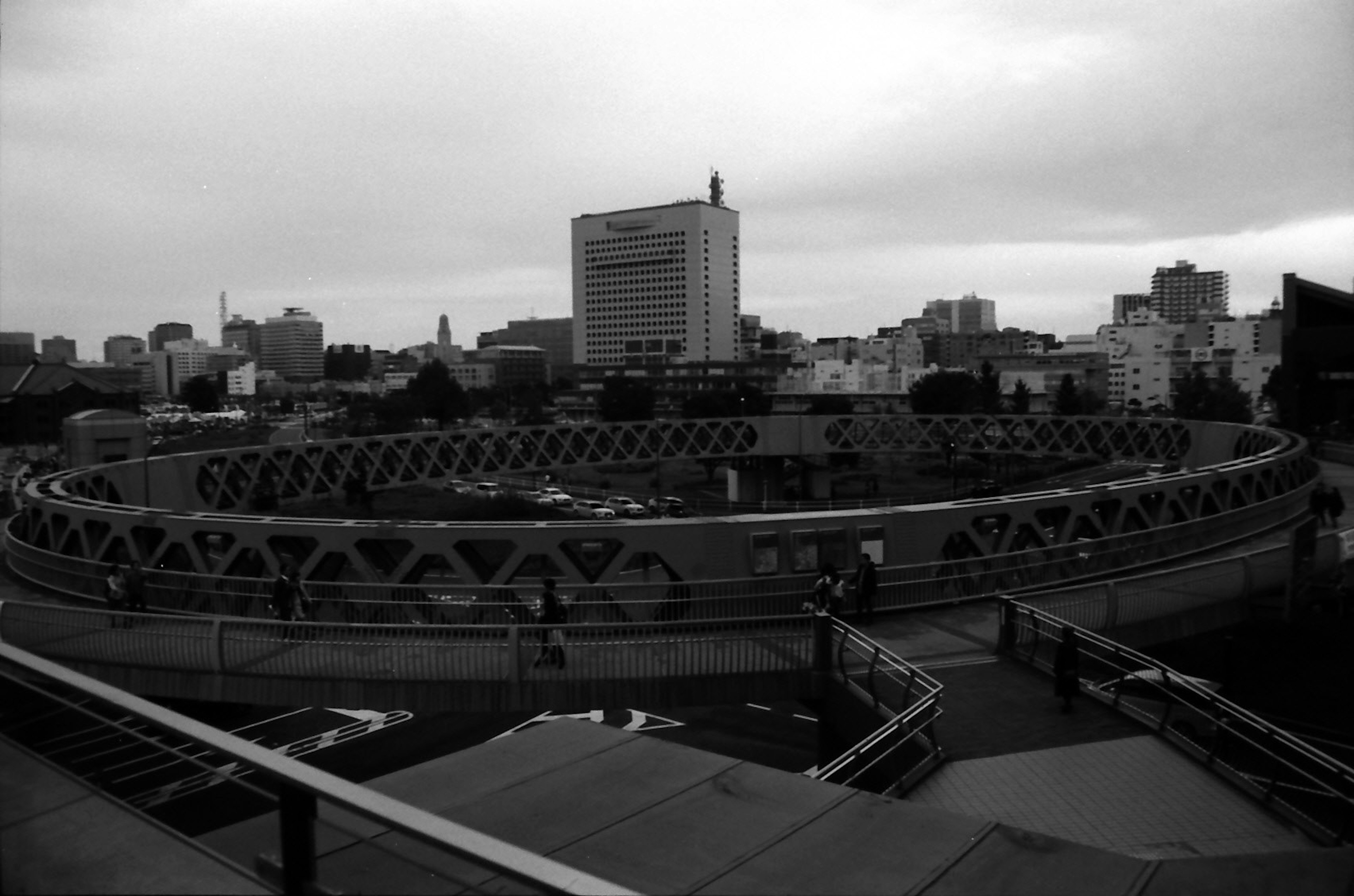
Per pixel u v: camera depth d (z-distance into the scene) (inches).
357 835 176.9
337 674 828.6
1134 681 960.9
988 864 301.9
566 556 1038.4
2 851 217.3
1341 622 1082.7
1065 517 1263.5
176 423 7736.2
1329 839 484.7
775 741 1194.6
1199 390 5511.8
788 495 4239.7
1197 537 1402.6
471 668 813.9
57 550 1433.3
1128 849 477.1
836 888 284.7
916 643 895.7
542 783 353.1
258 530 1128.8
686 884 283.7
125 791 268.2
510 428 3521.2
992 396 5556.1
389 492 4183.1
